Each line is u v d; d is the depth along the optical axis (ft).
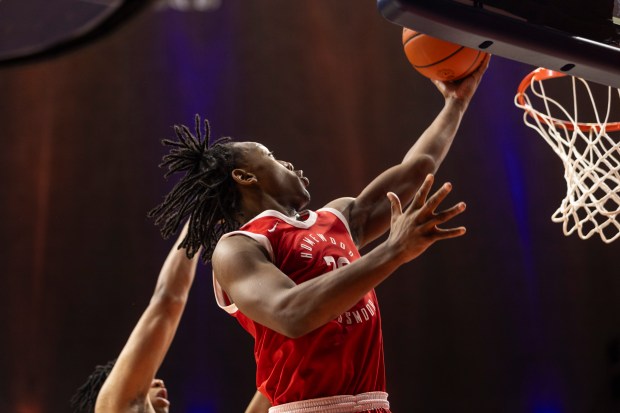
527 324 25.70
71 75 26.14
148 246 25.16
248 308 6.33
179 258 10.41
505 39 7.06
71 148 25.73
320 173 26.63
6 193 25.21
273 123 26.76
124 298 24.75
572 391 25.09
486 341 25.62
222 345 24.47
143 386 9.83
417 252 5.67
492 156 26.68
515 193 26.45
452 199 26.53
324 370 6.85
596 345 25.45
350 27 27.96
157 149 25.93
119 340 24.49
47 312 24.52
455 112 9.27
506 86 26.91
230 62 27.02
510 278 26.00
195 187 8.51
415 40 8.82
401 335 25.59
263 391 7.25
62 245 25.02
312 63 27.48
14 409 23.73
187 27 27.02
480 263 26.14
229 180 8.30
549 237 26.20
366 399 7.00
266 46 27.35
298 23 27.71
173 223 8.73
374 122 27.22
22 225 25.07
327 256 7.29
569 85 26.11
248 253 6.77
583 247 26.12
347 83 27.43
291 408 6.88
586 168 9.78
